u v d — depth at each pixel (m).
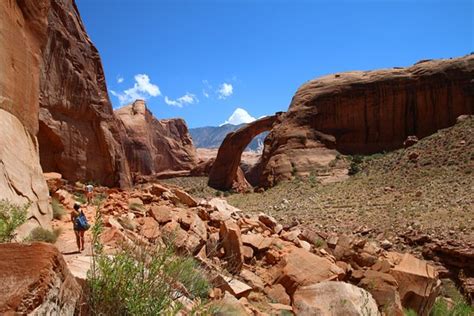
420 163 42.69
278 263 11.20
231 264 10.62
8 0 10.02
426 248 21.20
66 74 34.00
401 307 9.94
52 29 32.56
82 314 3.38
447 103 54.47
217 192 67.69
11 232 5.59
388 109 58.28
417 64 61.66
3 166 8.41
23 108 10.59
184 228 12.72
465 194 29.64
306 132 60.84
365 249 13.43
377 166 48.59
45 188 10.84
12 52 10.06
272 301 9.49
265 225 15.34
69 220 12.92
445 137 47.19
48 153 32.03
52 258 2.77
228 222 11.75
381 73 61.31
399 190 36.22
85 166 35.31
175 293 4.78
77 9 39.59
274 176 56.50
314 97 63.62
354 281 11.73
